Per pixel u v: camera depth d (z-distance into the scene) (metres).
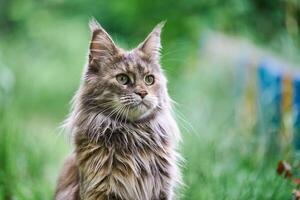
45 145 10.02
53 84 15.54
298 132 8.34
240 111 9.62
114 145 5.80
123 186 5.79
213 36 11.74
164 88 6.05
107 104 5.80
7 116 9.36
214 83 10.73
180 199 6.73
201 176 7.20
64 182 6.21
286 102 8.72
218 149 8.12
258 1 12.34
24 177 8.65
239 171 7.60
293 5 11.21
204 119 9.68
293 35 10.91
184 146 8.20
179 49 12.30
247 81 9.81
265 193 6.94
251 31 11.93
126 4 13.84
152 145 5.90
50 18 16.97
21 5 17.23
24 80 14.23
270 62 9.66
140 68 5.87
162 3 13.23
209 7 12.53
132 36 14.05
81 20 16.62
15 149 8.93
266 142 8.24
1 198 7.94
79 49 16.39
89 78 5.88
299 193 5.93
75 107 5.95
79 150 5.87
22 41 17.09
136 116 5.80
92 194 5.77
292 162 7.30
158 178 5.94
